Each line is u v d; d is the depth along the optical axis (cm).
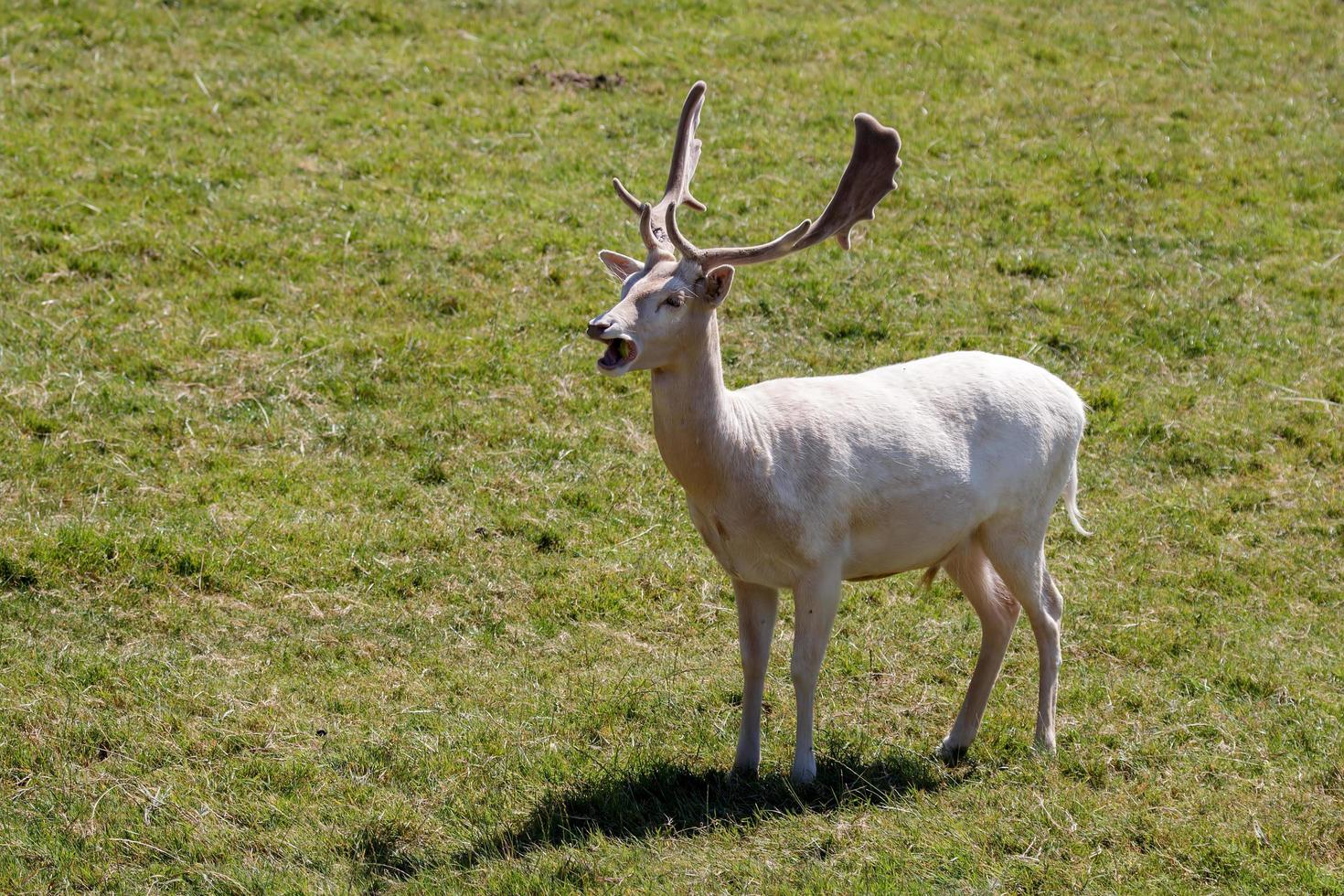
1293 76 5719
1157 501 3206
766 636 2123
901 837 1936
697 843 1942
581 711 2345
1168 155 4978
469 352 3616
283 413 3288
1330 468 3350
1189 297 4112
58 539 2705
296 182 4375
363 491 3041
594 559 2886
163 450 3112
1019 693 2462
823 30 5794
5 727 2195
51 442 3083
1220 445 3428
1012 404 2192
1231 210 4650
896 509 2083
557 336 3728
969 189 4666
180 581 2677
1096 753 2234
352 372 3475
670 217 1908
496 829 1984
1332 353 3862
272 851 1944
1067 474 2281
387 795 2091
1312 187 4812
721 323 3803
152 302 3697
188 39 5275
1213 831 1956
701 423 1948
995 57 5694
